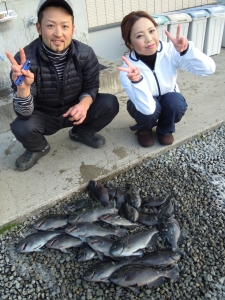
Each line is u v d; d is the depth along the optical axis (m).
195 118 1.76
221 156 1.55
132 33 1.28
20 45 1.83
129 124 1.73
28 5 1.76
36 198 1.28
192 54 1.30
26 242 1.11
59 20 1.13
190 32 2.47
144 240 1.10
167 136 1.54
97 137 1.56
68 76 1.30
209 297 0.97
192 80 2.18
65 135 1.66
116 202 1.27
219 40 2.60
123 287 1.01
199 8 2.63
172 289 1.00
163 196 1.32
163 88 1.44
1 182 1.37
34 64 1.23
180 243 1.12
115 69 1.98
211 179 1.42
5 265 1.09
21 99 1.16
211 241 1.14
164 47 1.37
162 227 1.15
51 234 1.13
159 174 1.44
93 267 1.03
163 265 1.04
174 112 1.41
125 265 1.03
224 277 1.03
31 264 1.09
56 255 1.12
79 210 1.20
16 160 1.43
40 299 0.99
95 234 1.13
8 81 1.85
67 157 1.50
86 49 1.32
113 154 1.51
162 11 2.66
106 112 1.44
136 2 2.49
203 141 1.65
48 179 1.37
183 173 1.45
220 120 1.74
